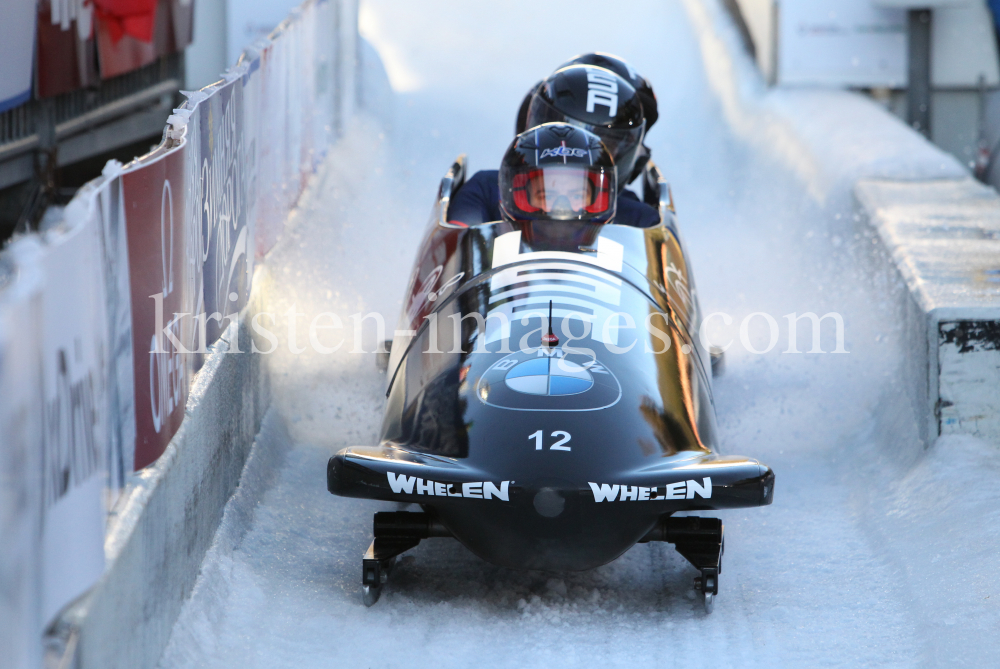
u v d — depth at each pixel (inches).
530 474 400.8
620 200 678.5
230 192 574.2
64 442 283.4
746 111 1486.2
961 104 1464.1
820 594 460.8
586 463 404.5
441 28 1982.0
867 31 1449.3
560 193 550.9
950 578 450.0
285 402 667.4
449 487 400.8
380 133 1391.5
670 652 409.1
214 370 484.4
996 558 451.8
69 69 996.6
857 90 1477.6
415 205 1227.2
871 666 396.8
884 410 646.5
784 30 1466.5
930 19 1439.5
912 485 546.0
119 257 352.2
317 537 517.3
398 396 479.5
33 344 254.8
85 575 299.0
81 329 304.8
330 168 1123.9
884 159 1017.5
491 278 510.0
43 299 266.1
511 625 430.6
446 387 454.0
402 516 448.1
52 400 273.6
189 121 465.1
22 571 241.4
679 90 1723.7
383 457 414.0
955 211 837.8
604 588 467.2
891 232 766.5
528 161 554.6
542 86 709.9
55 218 967.6
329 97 1179.9
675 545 447.2
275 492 557.9
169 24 1267.2
